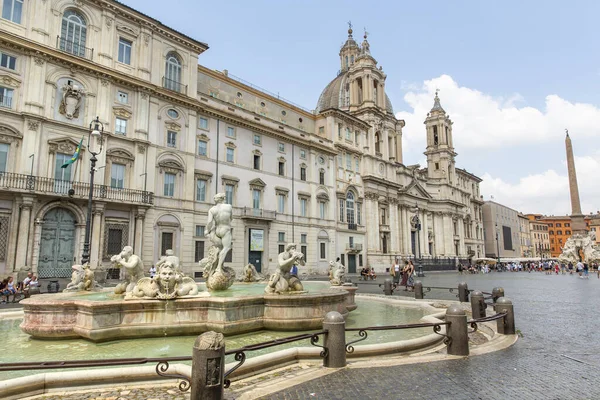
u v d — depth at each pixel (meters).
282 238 44.94
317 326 9.98
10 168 25.83
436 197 85.00
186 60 37.00
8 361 7.18
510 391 5.71
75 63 28.88
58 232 27.48
